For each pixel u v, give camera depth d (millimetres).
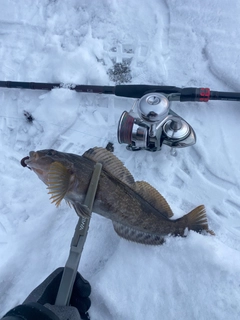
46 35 527
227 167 452
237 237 429
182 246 397
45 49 522
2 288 422
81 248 336
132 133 403
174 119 393
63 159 364
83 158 377
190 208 446
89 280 409
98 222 439
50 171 340
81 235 340
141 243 408
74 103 493
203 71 489
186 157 461
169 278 397
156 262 403
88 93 495
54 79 496
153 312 388
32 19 536
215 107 475
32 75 513
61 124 487
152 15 517
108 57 513
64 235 438
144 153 464
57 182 340
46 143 486
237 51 481
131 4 522
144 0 521
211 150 460
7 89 511
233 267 387
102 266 421
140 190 390
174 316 385
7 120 505
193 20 503
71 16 533
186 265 395
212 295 385
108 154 386
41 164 370
